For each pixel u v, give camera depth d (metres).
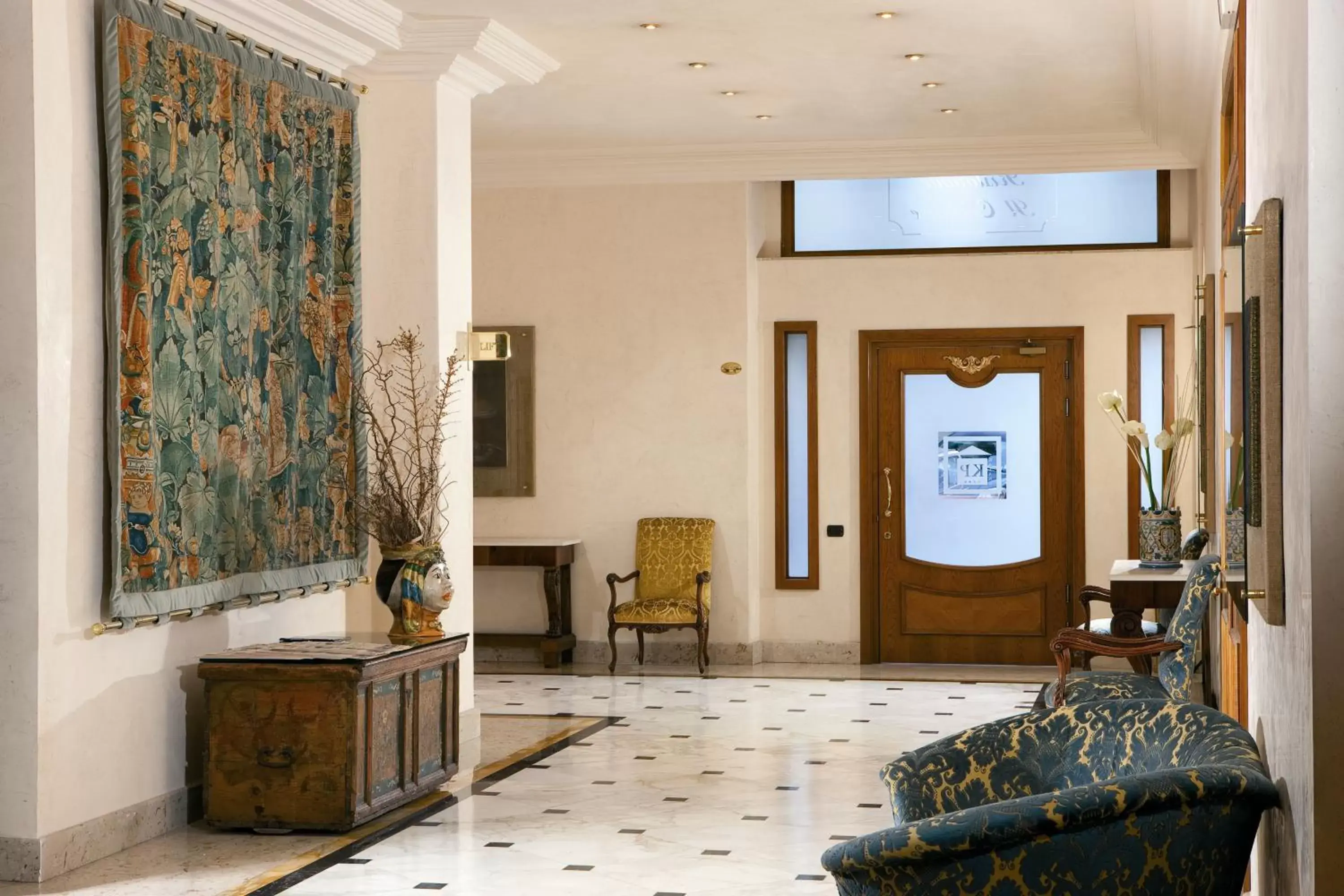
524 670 10.07
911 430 10.33
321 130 6.38
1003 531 10.23
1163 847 2.63
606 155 10.09
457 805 5.95
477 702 8.70
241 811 5.46
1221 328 4.94
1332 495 2.25
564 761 6.88
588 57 7.62
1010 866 2.61
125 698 5.27
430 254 6.91
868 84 8.21
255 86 5.92
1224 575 4.60
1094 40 7.28
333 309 6.47
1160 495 9.90
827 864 2.77
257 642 6.11
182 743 5.62
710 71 7.93
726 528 10.26
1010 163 9.70
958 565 10.29
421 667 5.92
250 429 5.86
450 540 7.02
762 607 10.45
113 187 5.05
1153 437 9.96
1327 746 2.26
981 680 9.51
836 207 10.42
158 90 5.28
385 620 6.94
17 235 4.82
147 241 5.20
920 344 10.27
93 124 5.10
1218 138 6.48
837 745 7.27
